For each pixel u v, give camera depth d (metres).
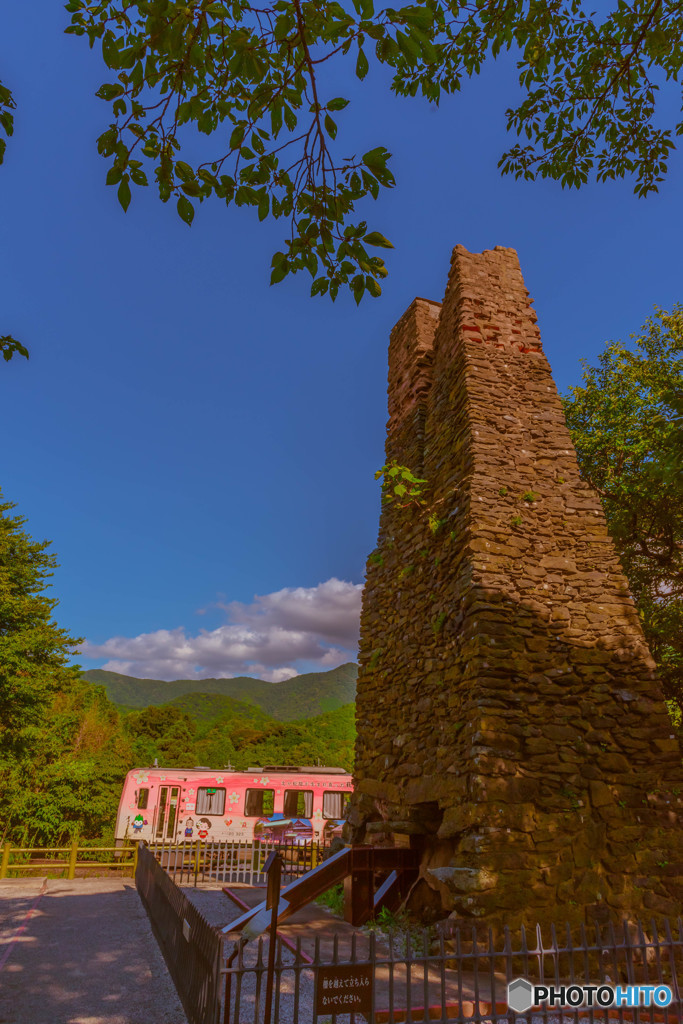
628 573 17.14
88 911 10.27
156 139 3.74
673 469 7.82
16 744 23.97
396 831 9.04
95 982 6.35
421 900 8.44
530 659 8.28
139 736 53.44
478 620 8.35
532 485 9.92
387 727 10.66
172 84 3.76
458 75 7.03
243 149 3.83
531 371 11.19
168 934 7.06
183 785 20.25
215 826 20.00
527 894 6.87
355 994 3.72
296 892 8.26
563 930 6.78
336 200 3.84
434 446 11.70
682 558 17.05
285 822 20.39
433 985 5.73
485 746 7.53
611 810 7.58
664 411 16.56
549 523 9.64
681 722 16.89
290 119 3.74
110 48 3.45
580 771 7.72
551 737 7.83
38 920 9.42
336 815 21.34
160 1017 5.27
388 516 12.98
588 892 7.05
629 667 8.58
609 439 17.58
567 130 8.18
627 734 8.11
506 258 12.44
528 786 7.44
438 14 4.89
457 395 10.97
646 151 8.23
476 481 9.58
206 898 11.38
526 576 8.95
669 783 7.90
